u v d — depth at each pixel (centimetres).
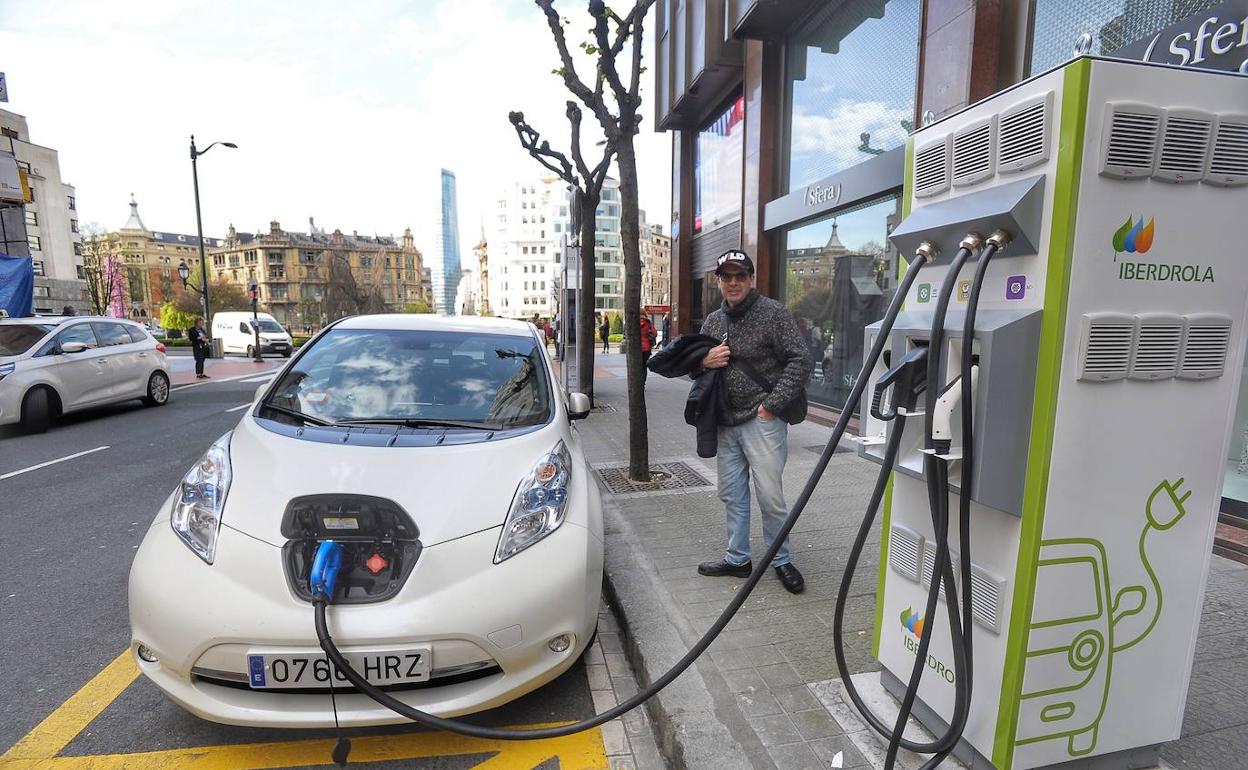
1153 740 200
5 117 6147
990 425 172
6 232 1658
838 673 271
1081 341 169
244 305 8425
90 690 292
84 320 1056
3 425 902
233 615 223
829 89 930
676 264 1630
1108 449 177
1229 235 178
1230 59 402
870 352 185
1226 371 184
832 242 920
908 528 225
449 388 346
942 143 202
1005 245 171
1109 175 164
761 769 217
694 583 367
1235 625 298
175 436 903
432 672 227
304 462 269
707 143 1456
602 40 530
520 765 246
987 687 191
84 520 535
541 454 292
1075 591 182
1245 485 425
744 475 365
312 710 226
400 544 241
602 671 309
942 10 646
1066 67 161
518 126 1016
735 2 1057
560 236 1490
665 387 1392
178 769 241
